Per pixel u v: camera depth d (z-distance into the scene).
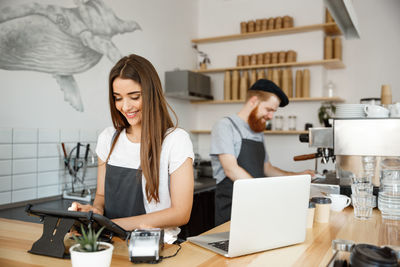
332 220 1.53
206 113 4.59
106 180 1.44
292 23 3.96
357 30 2.63
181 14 4.25
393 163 1.77
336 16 2.48
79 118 2.88
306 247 1.16
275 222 1.12
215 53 4.48
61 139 2.72
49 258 1.04
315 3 3.93
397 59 3.86
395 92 3.87
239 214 1.03
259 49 4.21
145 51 3.63
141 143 1.28
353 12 2.38
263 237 1.10
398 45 3.86
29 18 2.45
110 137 1.51
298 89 3.87
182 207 1.28
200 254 1.08
